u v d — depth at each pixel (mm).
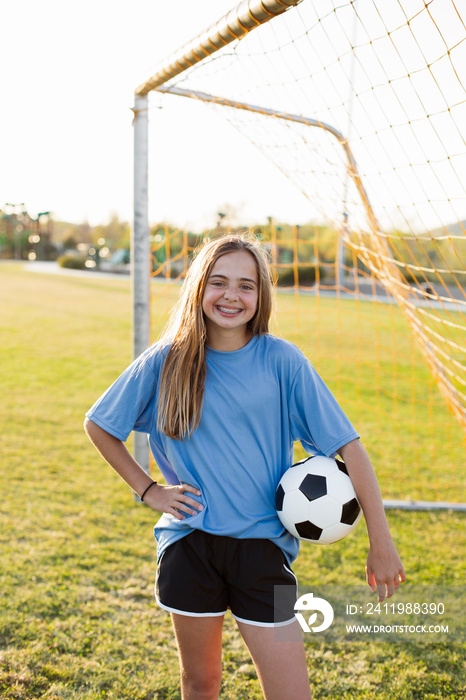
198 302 1535
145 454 3658
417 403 6812
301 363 1538
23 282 21703
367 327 12320
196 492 1535
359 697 1976
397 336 11469
